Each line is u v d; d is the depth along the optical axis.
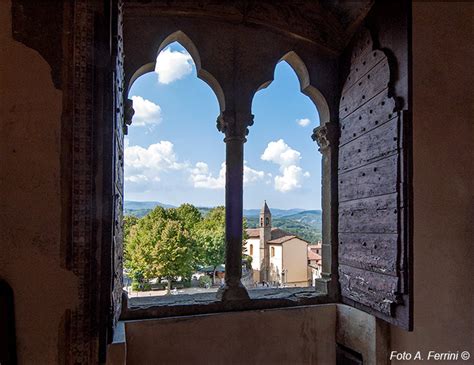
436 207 2.65
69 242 1.60
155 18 2.56
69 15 1.65
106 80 1.68
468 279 2.70
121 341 1.88
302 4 2.89
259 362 2.55
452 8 2.85
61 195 1.60
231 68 2.72
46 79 1.61
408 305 2.04
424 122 2.66
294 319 2.69
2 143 1.56
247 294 2.63
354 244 2.64
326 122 2.99
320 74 2.98
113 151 1.70
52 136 1.61
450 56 2.80
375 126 2.42
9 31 1.59
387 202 2.24
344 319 2.74
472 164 2.78
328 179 2.99
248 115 2.71
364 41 2.61
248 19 2.72
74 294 1.60
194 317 2.43
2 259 1.53
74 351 1.58
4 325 1.48
